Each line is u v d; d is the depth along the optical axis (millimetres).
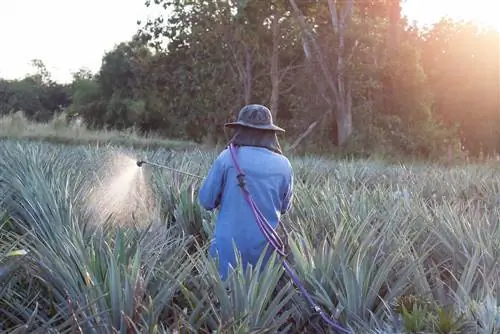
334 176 16031
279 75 36406
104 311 4543
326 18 33719
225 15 33906
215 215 7844
